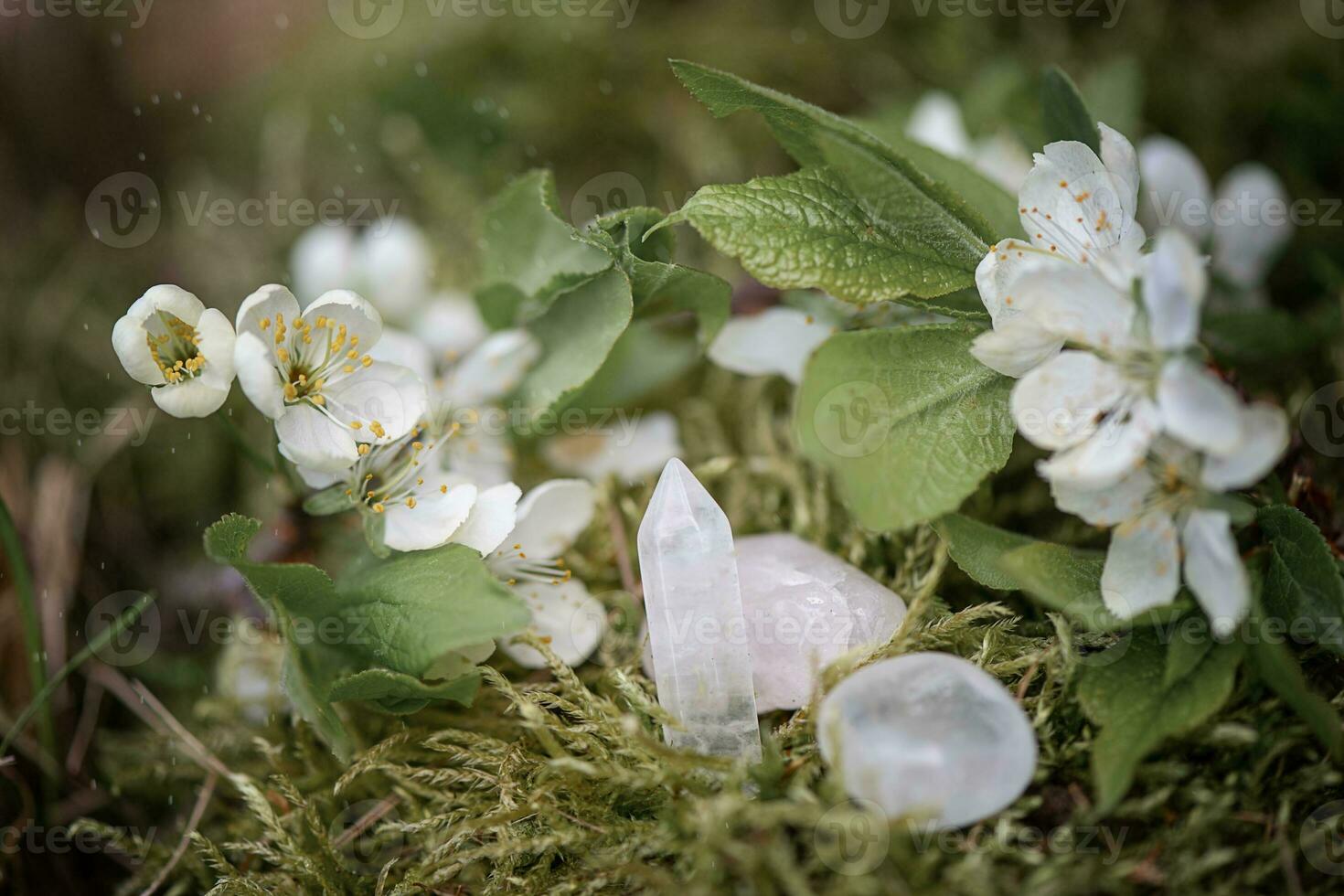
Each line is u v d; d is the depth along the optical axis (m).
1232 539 0.34
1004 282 0.35
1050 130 0.39
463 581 0.35
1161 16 0.50
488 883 0.35
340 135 0.50
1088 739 0.35
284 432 0.36
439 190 0.48
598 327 0.38
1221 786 0.34
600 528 0.41
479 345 0.42
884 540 0.39
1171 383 0.33
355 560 0.37
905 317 0.39
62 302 0.48
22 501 0.43
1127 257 0.34
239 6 0.53
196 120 0.52
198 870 0.38
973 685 0.34
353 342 0.36
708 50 0.51
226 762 0.39
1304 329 0.42
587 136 0.50
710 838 0.33
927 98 0.46
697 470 0.41
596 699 0.36
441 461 0.39
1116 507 0.34
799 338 0.40
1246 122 0.49
